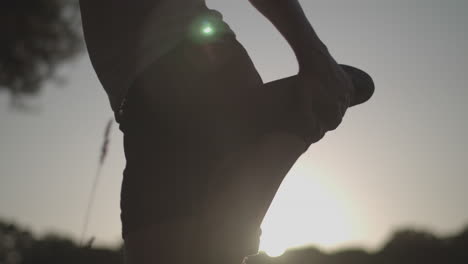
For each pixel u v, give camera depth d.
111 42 1.75
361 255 7.33
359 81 1.82
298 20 1.58
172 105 1.62
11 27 14.98
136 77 1.68
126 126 1.69
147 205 1.58
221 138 1.60
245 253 1.62
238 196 1.59
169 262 1.54
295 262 6.94
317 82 1.60
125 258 1.63
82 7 1.83
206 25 1.68
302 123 1.59
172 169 1.58
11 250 8.44
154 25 1.69
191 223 1.55
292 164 1.64
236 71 1.65
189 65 1.64
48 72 15.74
